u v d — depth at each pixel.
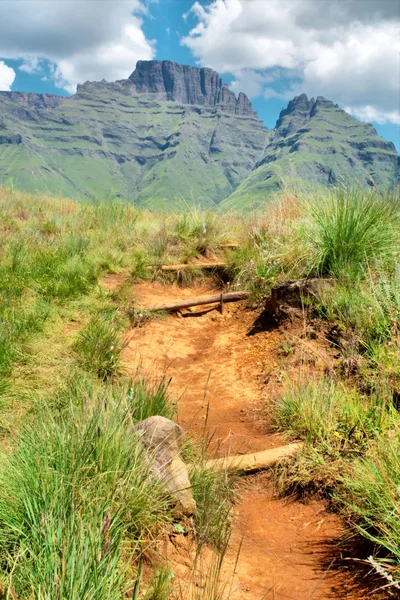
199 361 6.57
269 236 9.23
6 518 2.35
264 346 6.43
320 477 3.62
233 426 4.74
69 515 2.34
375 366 4.91
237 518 3.35
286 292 6.72
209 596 2.26
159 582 2.23
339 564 2.81
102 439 2.91
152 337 6.98
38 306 6.28
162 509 2.83
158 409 4.19
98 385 4.69
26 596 1.94
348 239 6.78
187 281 9.19
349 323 5.74
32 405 4.02
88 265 8.27
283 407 4.60
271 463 3.88
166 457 3.18
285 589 2.57
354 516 3.22
